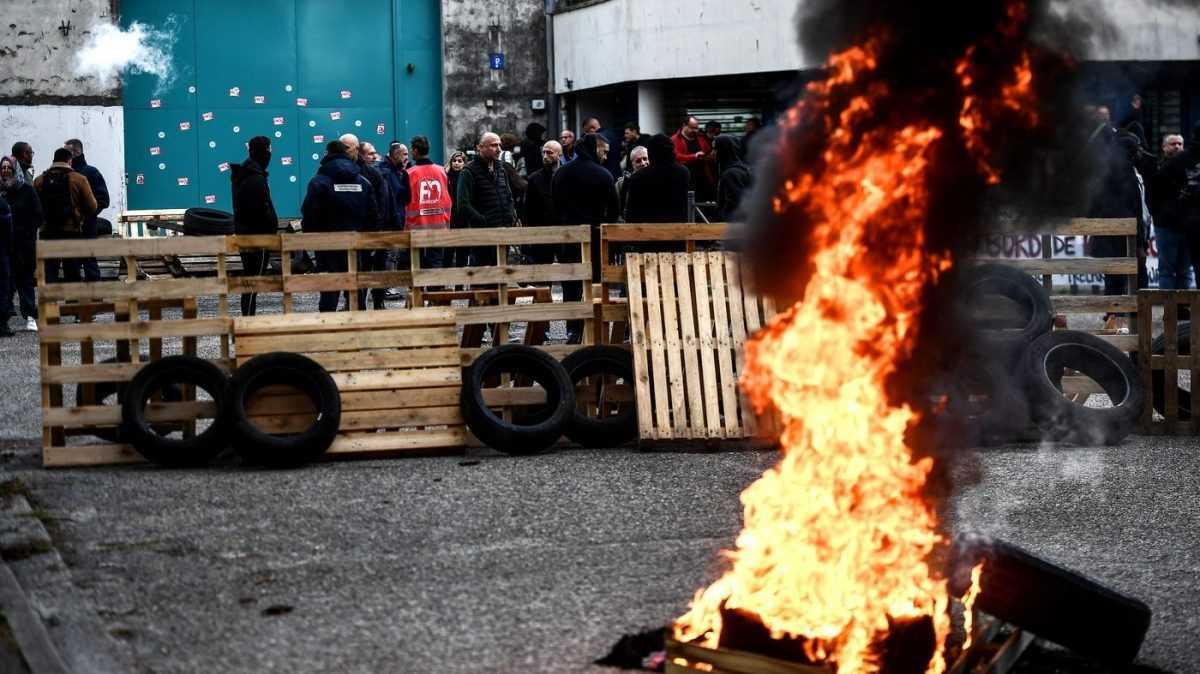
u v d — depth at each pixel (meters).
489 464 9.70
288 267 10.45
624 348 10.66
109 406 9.87
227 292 10.31
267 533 7.60
